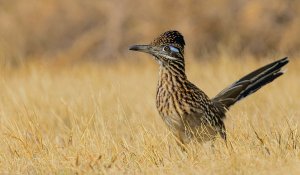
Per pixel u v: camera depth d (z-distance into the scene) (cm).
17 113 1369
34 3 3712
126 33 3475
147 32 3416
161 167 1009
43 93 1677
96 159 1047
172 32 1152
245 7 3281
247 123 1158
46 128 1386
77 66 2598
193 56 3000
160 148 1079
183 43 1159
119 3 3525
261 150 1045
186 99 1120
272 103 1516
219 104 1185
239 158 981
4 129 1248
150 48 1149
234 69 2008
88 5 3681
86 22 3694
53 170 1034
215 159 1011
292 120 1220
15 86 1841
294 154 1015
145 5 3462
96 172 1009
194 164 1003
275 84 1748
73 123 1229
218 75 1948
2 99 1599
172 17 3375
